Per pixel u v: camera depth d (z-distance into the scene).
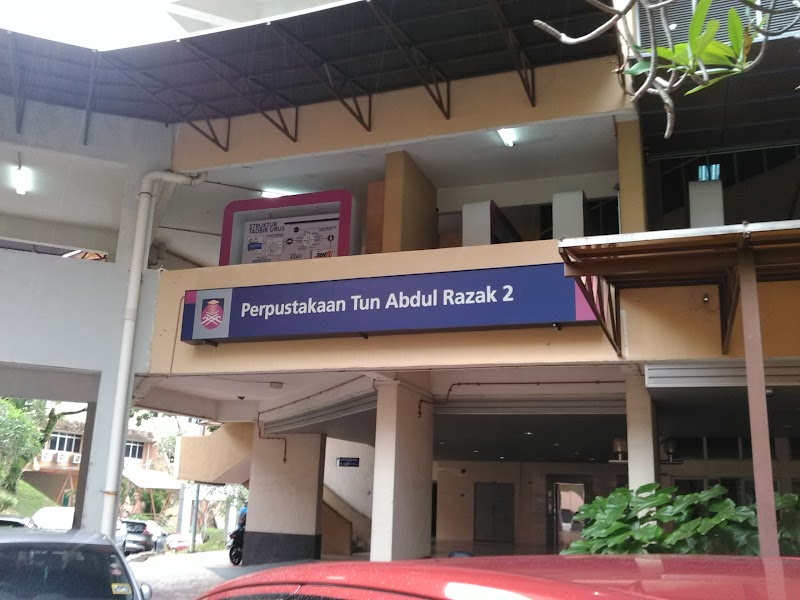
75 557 5.86
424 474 12.11
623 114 9.96
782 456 13.27
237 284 10.95
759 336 5.52
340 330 9.88
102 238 15.88
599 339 8.90
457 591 1.39
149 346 11.25
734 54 3.17
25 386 12.55
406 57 9.74
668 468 13.33
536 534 25.66
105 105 12.05
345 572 1.71
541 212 13.23
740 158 11.41
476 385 12.41
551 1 8.48
